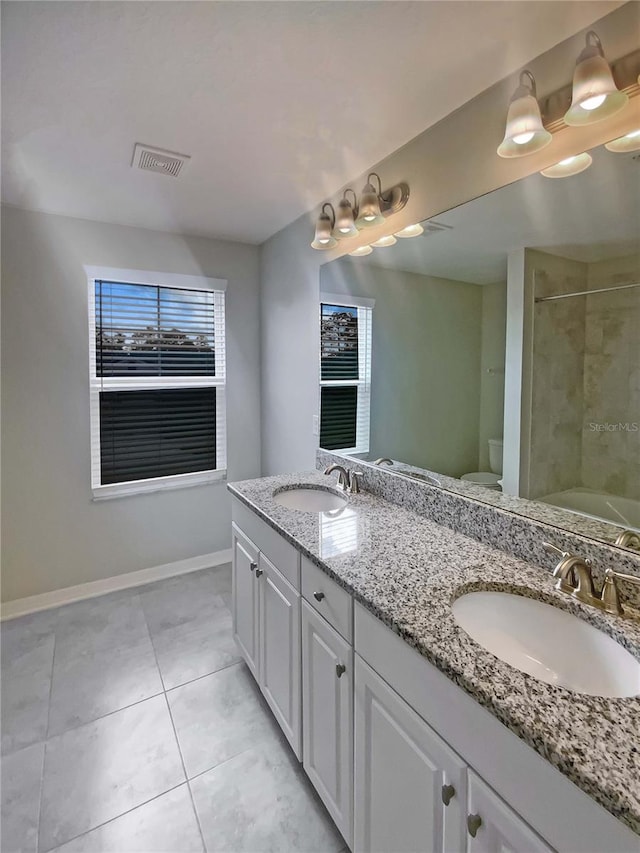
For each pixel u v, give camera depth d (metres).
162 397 2.92
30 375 2.48
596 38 1.00
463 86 1.36
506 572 1.18
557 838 0.64
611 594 1.00
